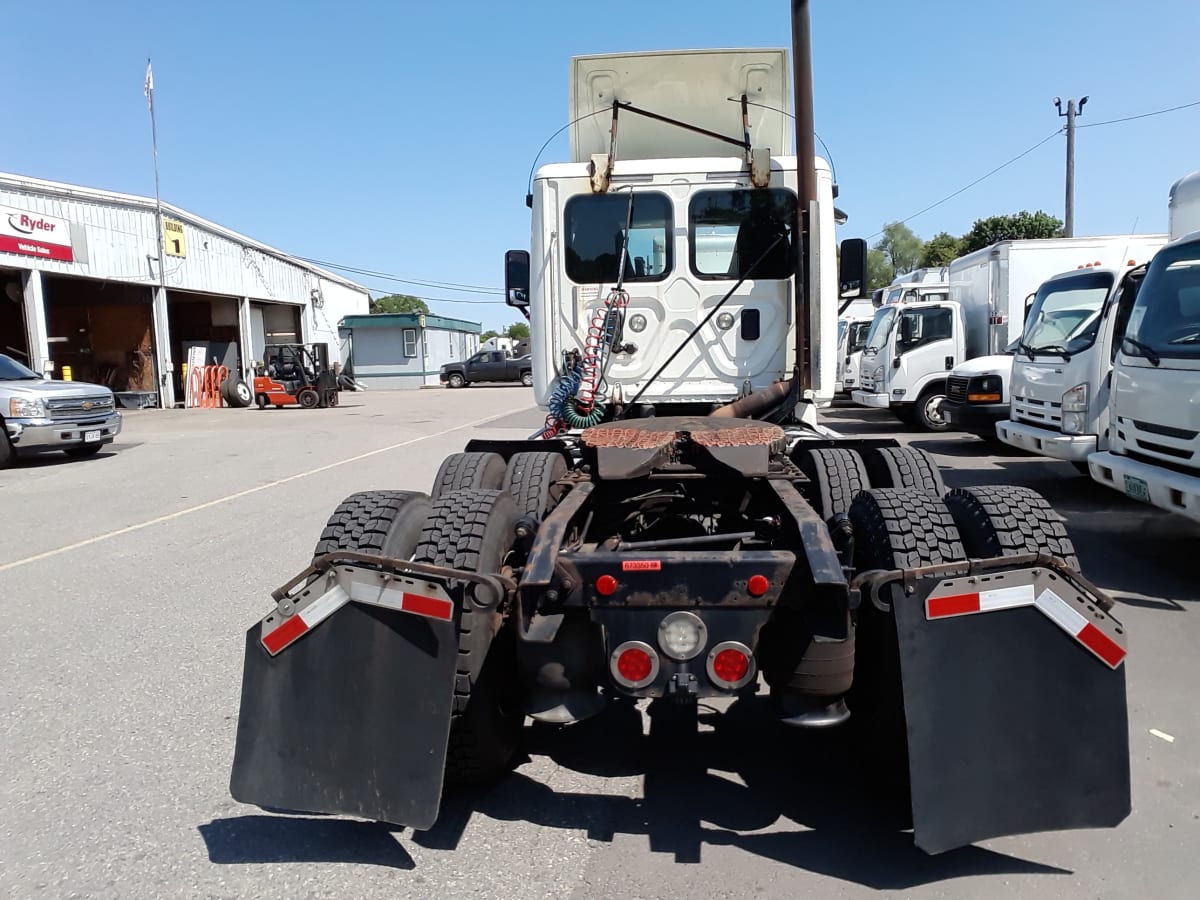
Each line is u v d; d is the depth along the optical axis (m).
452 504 3.43
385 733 3.01
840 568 2.93
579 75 6.36
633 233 6.00
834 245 5.87
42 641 5.61
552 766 3.89
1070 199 31.19
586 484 4.00
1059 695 2.85
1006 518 3.09
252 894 2.98
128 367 29.78
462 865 3.13
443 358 49.03
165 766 3.93
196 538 8.60
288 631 3.06
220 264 32.78
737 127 6.41
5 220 23.03
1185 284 6.55
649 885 2.97
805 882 2.96
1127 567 6.70
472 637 3.14
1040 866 3.03
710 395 6.03
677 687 3.04
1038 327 10.10
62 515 9.95
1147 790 3.52
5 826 3.44
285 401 28.47
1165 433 6.38
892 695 3.08
